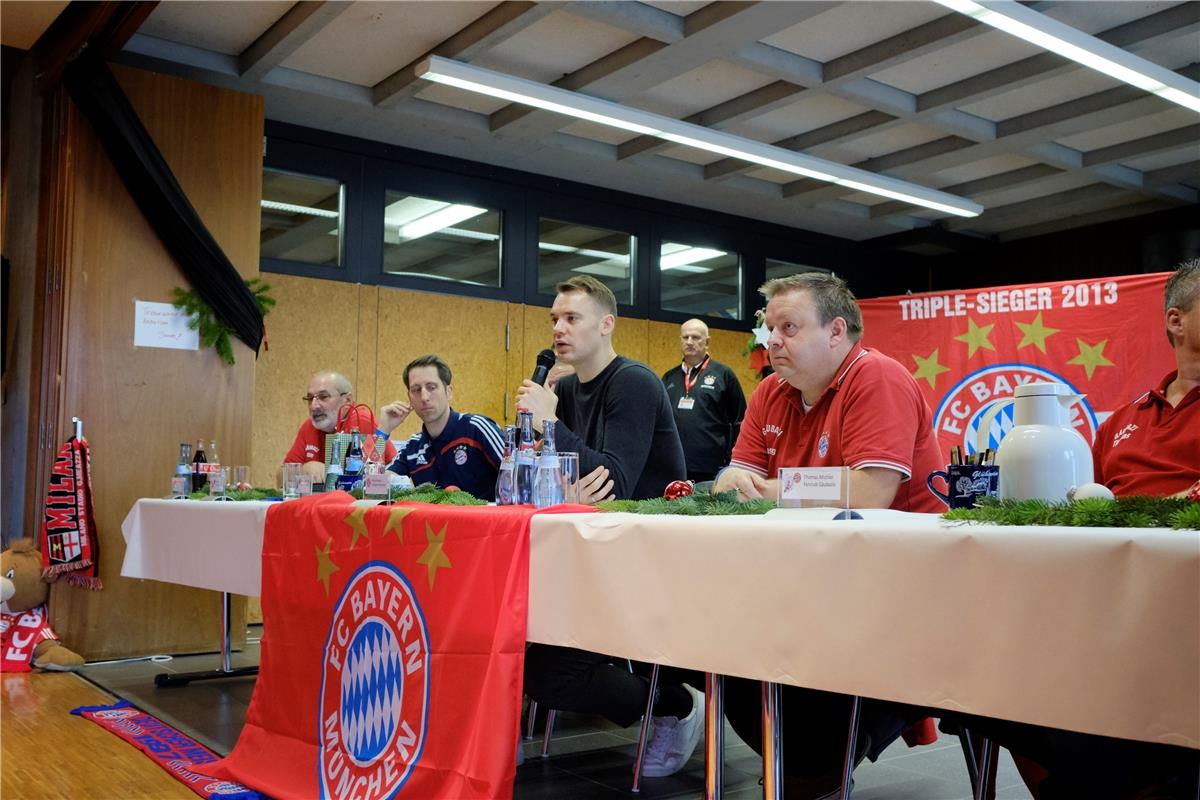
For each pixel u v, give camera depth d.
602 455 2.46
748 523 1.39
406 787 1.90
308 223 6.20
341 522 2.27
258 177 5.07
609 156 6.69
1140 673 0.98
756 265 8.06
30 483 4.82
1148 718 0.98
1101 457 2.32
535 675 2.37
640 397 2.57
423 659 1.94
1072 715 1.03
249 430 4.95
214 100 4.96
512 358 6.86
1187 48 5.10
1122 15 4.87
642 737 2.57
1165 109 5.86
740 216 7.99
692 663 1.45
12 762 2.80
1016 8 4.46
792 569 1.32
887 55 5.13
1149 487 2.13
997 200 7.59
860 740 2.04
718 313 7.89
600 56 5.36
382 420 3.93
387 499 2.37
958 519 1.27
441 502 2.24
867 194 7.42
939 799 2.48
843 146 6.57
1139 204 7.53
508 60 5.40
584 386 2.71
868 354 2.10
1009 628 1.09
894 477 1.96
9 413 4.97
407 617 2.01
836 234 8.51
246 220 5.02
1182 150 6.47
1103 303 5.38
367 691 2.10
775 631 1.34
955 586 1.15
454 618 1.87
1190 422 2.12
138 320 4.71
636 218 7.48
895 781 2.66
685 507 1.68
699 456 5.92
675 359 7.59
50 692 3.86
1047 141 6.30
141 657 4.65
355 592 2.19
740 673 1.38
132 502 4.66
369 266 6.35
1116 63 4.91
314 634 2.34
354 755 2.10
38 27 4.82
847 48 5.25
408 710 1.96
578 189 7.20
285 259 6.09
